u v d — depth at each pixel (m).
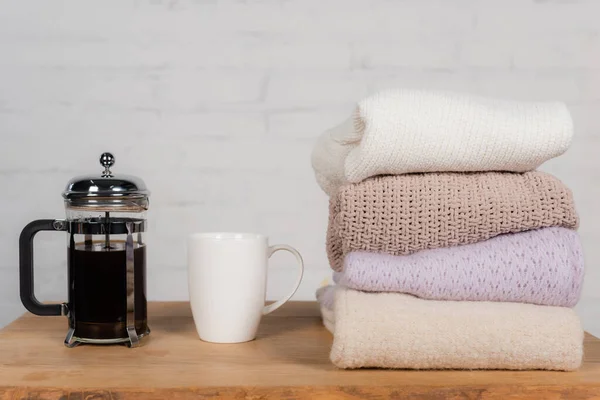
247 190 1.46
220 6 1.44
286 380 0.69
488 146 0.74
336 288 0.85
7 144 1.44
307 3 1.44
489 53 1.46
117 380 0.69
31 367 0.73
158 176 1.46
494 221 0.75
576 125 1.47
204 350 0.81
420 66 1.45
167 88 1.44
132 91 1.44
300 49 1.44
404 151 0.74
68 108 1.44
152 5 1.43
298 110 1.45
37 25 1.43
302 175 1.46
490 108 0.76
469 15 1.45
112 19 1.43
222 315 0.83
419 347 0.72
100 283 0.82
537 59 1.46
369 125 0.74
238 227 1.47
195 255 0.84
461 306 0.74
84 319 0.83
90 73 1.44
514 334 0.72
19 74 1.44
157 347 0.82
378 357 0.72
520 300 0.75
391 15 1.44
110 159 0.85
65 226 0.86
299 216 1.47
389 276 0.75
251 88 1.45
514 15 1.46
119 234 0.83
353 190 0.76
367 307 0.73
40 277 1.48
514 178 0.78
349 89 1.45
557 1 1.46
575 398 0.68
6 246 1.46
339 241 0.82
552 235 0.76
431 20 1.45
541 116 0.76
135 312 0.84
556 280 0.74
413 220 0.76
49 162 1.45
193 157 1.45
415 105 0.75
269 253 0.89
